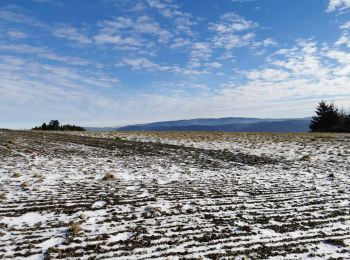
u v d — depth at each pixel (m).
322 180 16.86
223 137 48.22
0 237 8.69
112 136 49.31
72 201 12.08
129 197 12.88
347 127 76.75
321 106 85.06
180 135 52.75
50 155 24.70
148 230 9.42
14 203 11.65
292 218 10.70
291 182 16.30
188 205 12.01
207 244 8.53
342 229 9.73
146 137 47.41
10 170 17.67
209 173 18.73
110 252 7.95
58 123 81.12
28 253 7.79
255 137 48.56
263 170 19.91
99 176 16.91
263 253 8.07
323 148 32.75
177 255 7.84
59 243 8.41
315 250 8.29
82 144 34.66
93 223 9.91
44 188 13.88
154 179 16.59
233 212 11.27
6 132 53.38
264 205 12.16
